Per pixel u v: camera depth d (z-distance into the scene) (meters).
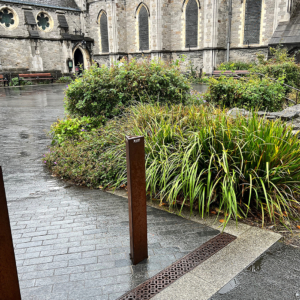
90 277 2.37
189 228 3.14
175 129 4.31
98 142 5.17
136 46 38.84
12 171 5.30
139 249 2.53
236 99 8.84
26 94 21.16
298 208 3.54
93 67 7.43
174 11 33.78
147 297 2.13
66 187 4.50
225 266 2.47
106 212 3.57
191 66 30.91
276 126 3.78
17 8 34.81
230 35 30.14
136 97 7.03
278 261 2.53
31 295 2.17
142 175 2.40
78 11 40.53
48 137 7.99
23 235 3.04
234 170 3.43
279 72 12.52
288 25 24.20
